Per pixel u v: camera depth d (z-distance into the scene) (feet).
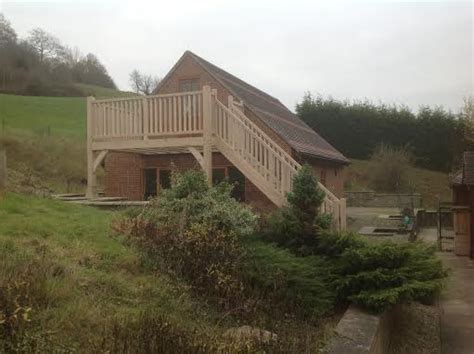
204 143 43.55
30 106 141.90
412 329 28.12
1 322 11.94
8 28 182.80
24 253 19.17
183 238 23.29
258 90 78.13
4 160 30.73
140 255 22.67
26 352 12.21
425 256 27.32
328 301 24.26
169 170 55.36
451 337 27.30
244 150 42.68
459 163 130.21
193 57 57.11
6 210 26.84
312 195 30.60
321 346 18.30
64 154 92.89
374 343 19.44
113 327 14.57
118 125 47.62
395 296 23.16
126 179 57.26
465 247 55.42
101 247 23.38
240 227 27.48
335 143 142.41
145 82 225.15
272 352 15.38
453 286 39.22
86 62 223.71
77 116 141.79
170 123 45.50
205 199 27.86
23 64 182.09
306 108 144.56
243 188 51.19
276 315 20.72
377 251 25.95
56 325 14.43
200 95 44.68
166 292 20.06
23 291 14.89
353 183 122.93
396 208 101.40
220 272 21.45
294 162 39.88
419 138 139.13
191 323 17.80
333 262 27.61
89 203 41.52
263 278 23.45
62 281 17.56
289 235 29.81
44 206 30.22
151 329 14.02
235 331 16.88
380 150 129.08
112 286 19.19
